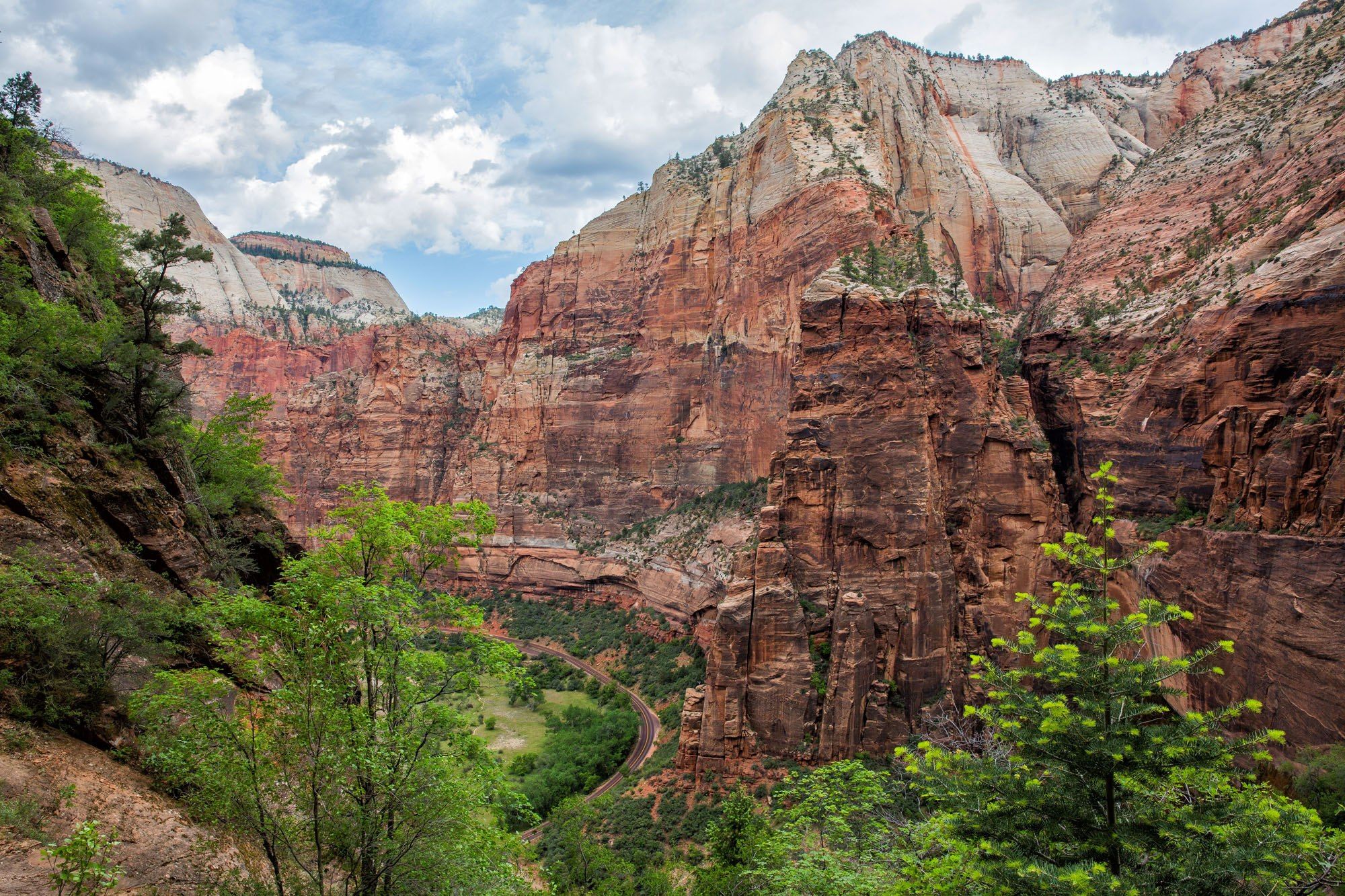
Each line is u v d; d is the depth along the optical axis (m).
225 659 18.39
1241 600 40.16
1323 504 37.00
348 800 18.33
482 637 22.08
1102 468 17.66
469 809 20.42
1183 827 15.59
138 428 31.86
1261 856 14.48
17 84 38.09
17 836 16.03
